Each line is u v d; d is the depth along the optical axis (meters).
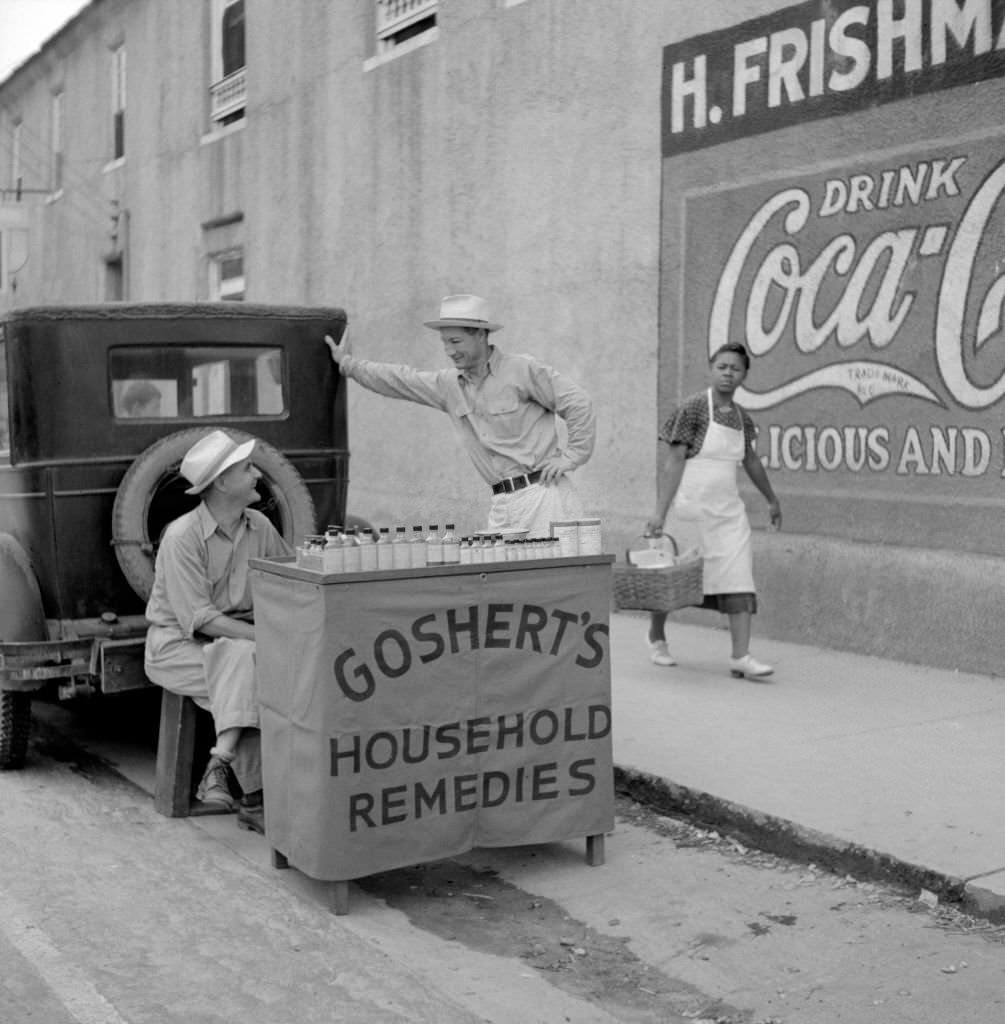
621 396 10.23
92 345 6.47
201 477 5.63
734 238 9.16
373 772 4.74
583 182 10.54
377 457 13.62
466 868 5.25
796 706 7.06
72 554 6.45
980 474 7.66
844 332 8.40
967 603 7.74
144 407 6.65
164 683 5.83
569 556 5.06
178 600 5.73
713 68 9.25
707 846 5.43
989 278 7.55
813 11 8.50
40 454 6.38
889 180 8.09
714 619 9.45
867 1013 3.93
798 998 4.06
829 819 5.23
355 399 13.95
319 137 14.36
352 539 4.71
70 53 21.34
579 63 10.52
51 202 22.38
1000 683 7.49
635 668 8.10
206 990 4.13
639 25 9.88
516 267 11.37
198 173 17.09
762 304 8.96
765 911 4.73
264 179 15.52
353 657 4.68
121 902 4.88
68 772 6.79
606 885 5.05
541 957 4.43
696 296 9.49
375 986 4.16
